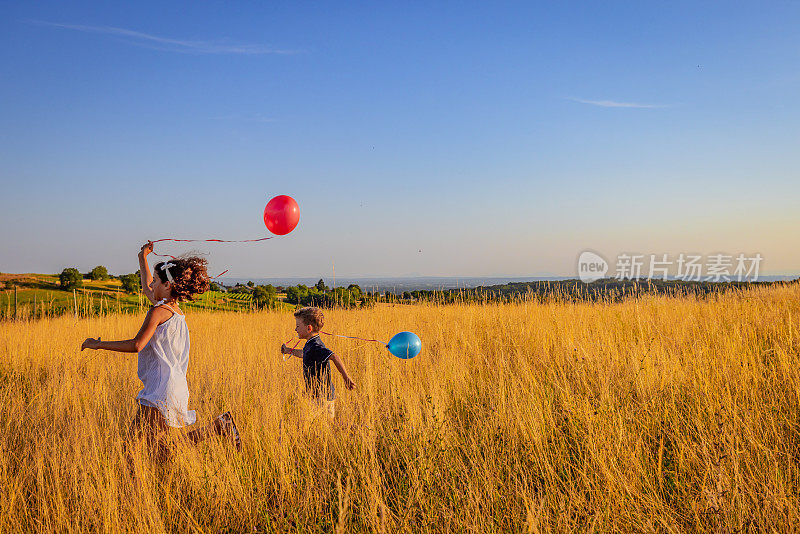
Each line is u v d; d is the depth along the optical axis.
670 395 4.41
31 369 7.75
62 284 32.00
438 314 10.61
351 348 7.52
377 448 3.81
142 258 4.00
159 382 3.63
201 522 2.93
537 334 7.44
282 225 4.16
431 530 2.70
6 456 3.69
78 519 2.85
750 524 2.60
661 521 2.66
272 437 3.71
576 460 3.40
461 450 3.66
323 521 2.86
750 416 3.73
